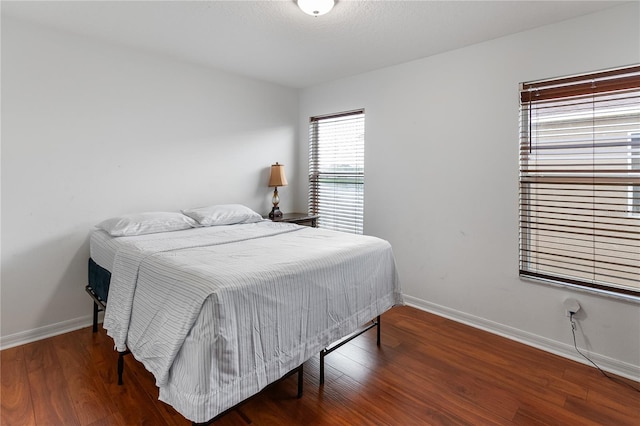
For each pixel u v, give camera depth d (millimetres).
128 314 1825
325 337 1890
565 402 1815
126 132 2846
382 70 3334
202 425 1347
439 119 2936
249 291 1507
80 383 1938
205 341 1353
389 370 2117
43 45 2422
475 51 2695
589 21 2172
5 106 2299
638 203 2078
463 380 2012
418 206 3121
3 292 2359
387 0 2035
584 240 2275
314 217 3848
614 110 2125
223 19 2311
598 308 2191
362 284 2172
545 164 2406
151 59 2951
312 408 1759
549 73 2344
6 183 2332
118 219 2559
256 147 3791
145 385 1929
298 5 2072
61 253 2580
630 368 2078
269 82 3857
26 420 1637
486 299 2717
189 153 3246
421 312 3066
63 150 2545
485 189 2691
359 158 3650
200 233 2623
